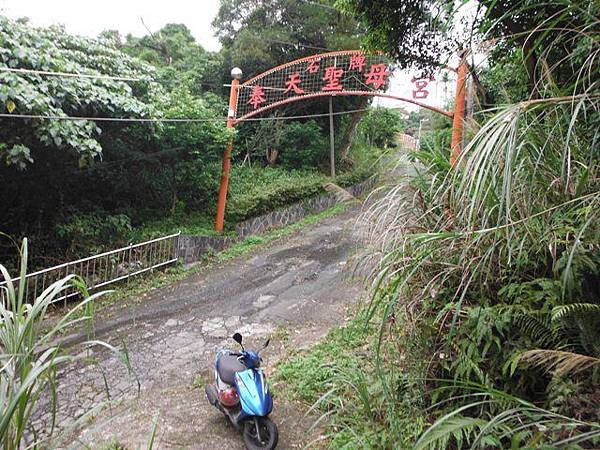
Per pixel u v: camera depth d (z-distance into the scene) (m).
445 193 2.55
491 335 2.25
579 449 1.47
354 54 8.66
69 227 7.20
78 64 7.11
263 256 8.72
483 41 2.31
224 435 3.45
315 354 4.42
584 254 1.98
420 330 2.70
